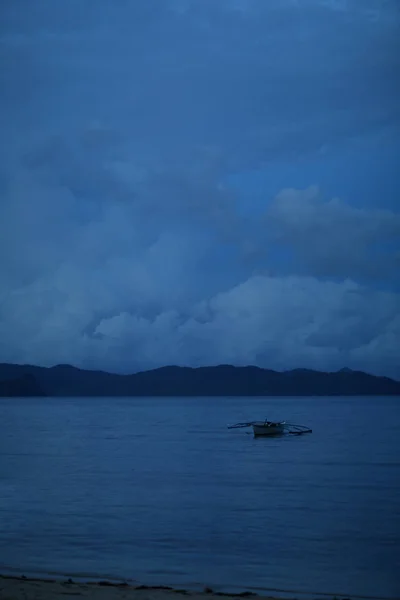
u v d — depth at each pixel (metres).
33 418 153.38
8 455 59.78
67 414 180.12
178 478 41.25
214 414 172.50
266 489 36.03
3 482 39.59
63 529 24.81
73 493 34.56
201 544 22.50
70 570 19.23
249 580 18.39
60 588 15.58
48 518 27.08
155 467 48.25
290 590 17.48
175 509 29.31
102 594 14.95
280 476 42.16
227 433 93.19
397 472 44.44
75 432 98.94
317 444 70.44
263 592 17.25
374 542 22.89
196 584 17.89
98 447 69.19
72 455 59.47
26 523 25.97
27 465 50.47
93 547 22.05
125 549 21.80
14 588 15.40
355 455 57.16
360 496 33.38
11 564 19.84
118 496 33.41
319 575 18.91
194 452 61.62
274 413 173.88
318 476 42.06
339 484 38.19
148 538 23.38
